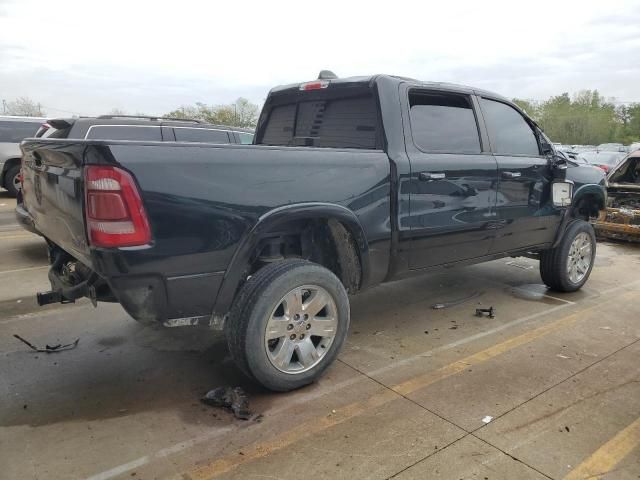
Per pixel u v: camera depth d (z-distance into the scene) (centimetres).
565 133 6850
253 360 313
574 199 550
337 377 360
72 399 327
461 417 308
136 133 829
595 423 304
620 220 870
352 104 408
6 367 370
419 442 283
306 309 333
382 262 380
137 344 414
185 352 400
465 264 458
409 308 512
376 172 364
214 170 290
